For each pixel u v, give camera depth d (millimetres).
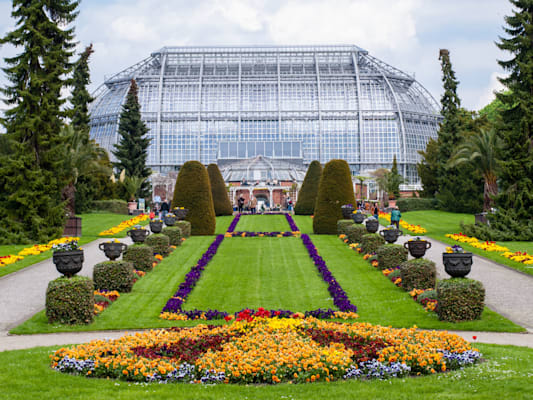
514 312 22625
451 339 16516
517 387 12805
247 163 101562
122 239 46969
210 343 16453
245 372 14156
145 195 86875
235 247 41125
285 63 128625
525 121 44312
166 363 14719
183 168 49469
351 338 17031
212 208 49938
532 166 43781
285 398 12664
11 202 44812
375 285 28344
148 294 26516
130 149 86812
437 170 81000
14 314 23188
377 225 37781
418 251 27359
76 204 67000
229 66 128625
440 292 21594
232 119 123188
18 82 47094
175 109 123250
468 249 38562
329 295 26422
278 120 123125
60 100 47406
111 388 13492
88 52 79562
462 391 12828
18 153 45375
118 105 124500
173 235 41281
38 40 47094
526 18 47438
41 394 12906
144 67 128625
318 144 123562
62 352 15656
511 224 43469
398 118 124125
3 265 33375
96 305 23312
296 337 16969
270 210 85688
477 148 59438
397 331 17766
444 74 80188
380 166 123188
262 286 28500
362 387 13375
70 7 49719
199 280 29797
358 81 124438
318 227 48938
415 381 13805
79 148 61875
